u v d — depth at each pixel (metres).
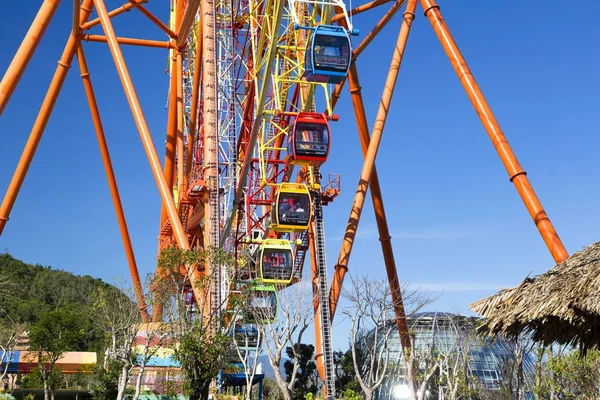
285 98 49.25
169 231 61.84
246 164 45.44
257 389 70.38
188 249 41.06
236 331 51.34
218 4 58.62
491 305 13.60
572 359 49.12
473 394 54.66
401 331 44.81
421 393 42.84
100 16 43.78
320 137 41.72
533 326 13.46
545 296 12.40
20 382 68.69
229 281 43.03
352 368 66.12
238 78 56.97
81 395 52.97
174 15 62.09
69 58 45.12
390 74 42.47
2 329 63.38
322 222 45.03
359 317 42.94
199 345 36.28
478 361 69.19
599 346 13.38
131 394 46.44
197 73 53.59
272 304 46.97
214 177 48.50
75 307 61.94
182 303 38.94
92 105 51.69
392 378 63.00
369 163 42.25
